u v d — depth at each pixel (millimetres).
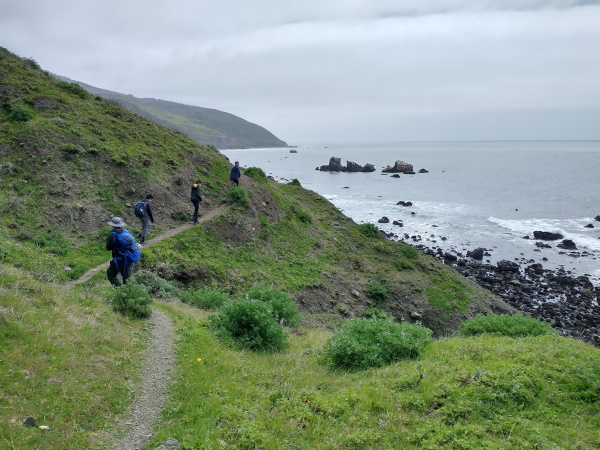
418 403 6715
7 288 8898
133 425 6004
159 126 33906
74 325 8375
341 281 25938
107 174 23594
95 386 6613
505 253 42812
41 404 5750
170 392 7004
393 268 29625
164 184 25422
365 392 7262
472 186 91812
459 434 5715
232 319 11094
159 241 20750
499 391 6785
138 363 7930
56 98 27438
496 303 28938
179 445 5410
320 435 5930
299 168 143250
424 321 25172
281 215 30875
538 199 73000
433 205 68438
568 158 199000
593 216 58406
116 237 12102
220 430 5746
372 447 5543
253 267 23266
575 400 6703
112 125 28375
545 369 7715
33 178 20812
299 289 23188
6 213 18438
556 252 42875
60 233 18406
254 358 9602
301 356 10438
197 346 9180
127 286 11219
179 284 18469
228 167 32719
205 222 24172
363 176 114625
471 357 8734
